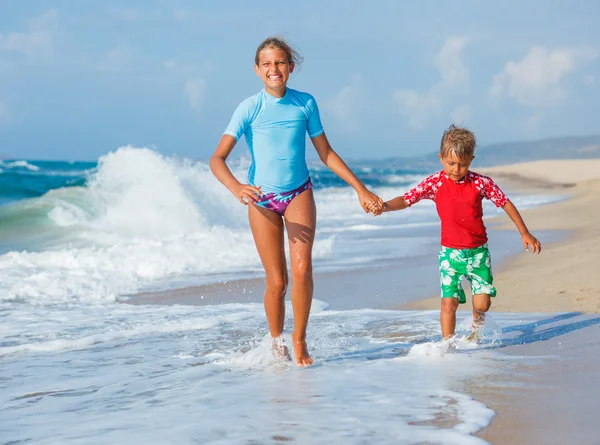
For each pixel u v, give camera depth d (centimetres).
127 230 1256
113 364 433
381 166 10444
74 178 2959
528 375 351
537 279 686
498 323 500
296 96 427
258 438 266
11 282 781
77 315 615
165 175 1463
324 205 2206
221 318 586
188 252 986
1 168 4784
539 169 5188
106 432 282
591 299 568
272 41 417
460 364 379
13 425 302
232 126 420
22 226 1252
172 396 341
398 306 636
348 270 886
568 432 262
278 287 422
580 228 1276
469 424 274
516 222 434
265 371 392
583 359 381
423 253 1054
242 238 1143
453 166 423
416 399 313
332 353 438
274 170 418
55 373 411
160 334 530
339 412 297
